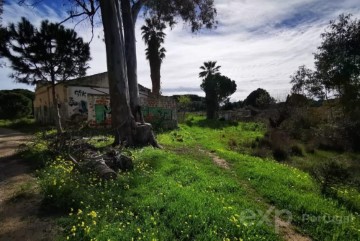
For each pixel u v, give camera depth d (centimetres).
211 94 4862
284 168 1052
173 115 2728
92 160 803
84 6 1492
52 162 859
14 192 641
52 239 443
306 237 508
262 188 754
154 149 1246
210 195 627
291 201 647
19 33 1515
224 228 473
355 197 736
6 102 3812
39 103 3222
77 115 2339
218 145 1688
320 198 693
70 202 556
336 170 822
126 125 1322
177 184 692
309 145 1841
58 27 1584
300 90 3105
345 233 518
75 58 1722
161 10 1945
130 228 457
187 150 1401
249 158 1225
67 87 2358
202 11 1955
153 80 3394
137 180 715
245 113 5325
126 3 1534
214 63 5119
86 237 432
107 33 1299
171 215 509
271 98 3850
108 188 650
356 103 2155
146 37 3369
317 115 2862
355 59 2167
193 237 447
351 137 1898
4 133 2052
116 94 1316
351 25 2212
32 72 1619
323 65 2497
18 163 937
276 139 1823
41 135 1378
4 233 465
